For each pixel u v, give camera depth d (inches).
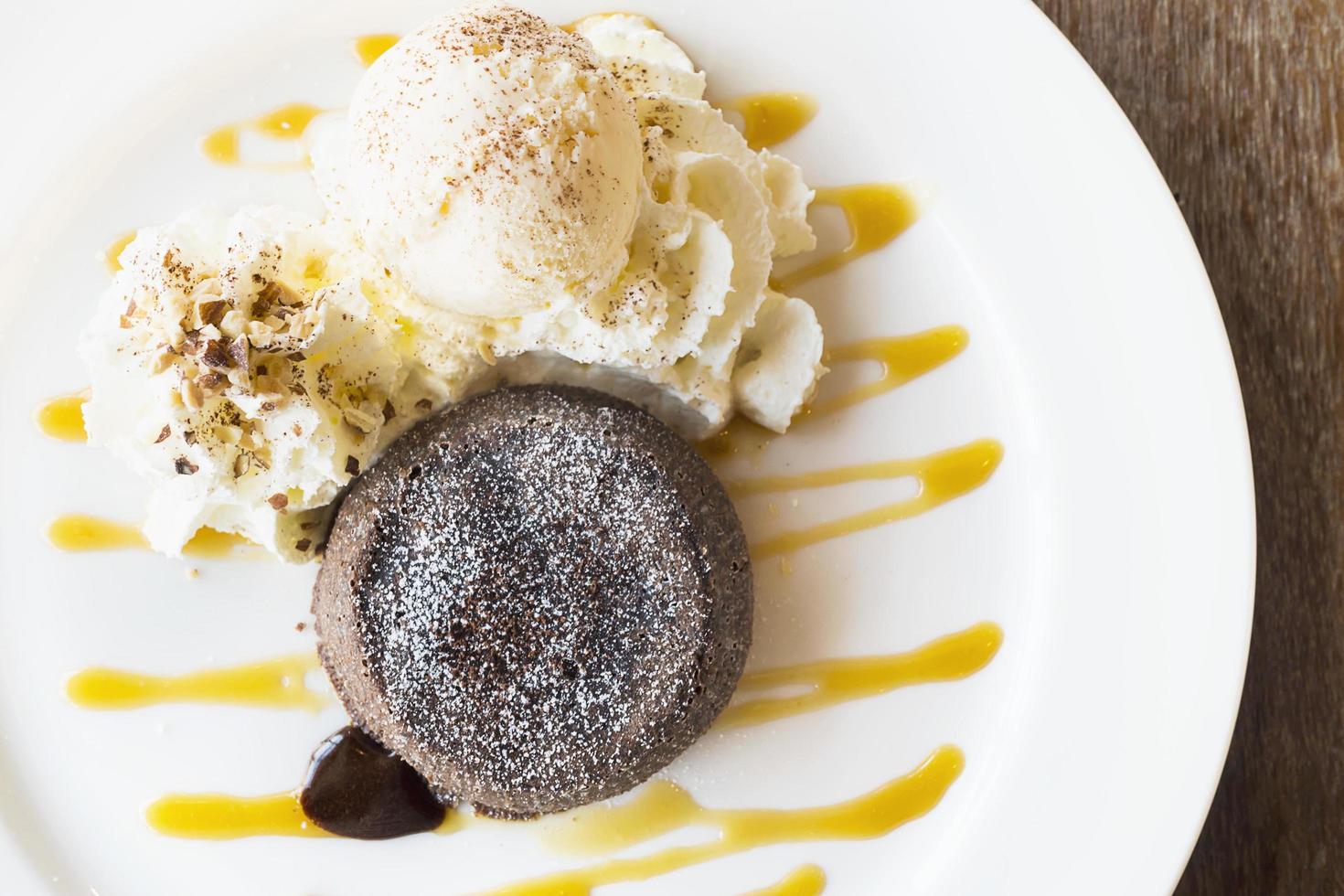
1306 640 14.7
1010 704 14.6
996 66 14.4
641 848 14.6
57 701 14.7
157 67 14.7
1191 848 14.0
